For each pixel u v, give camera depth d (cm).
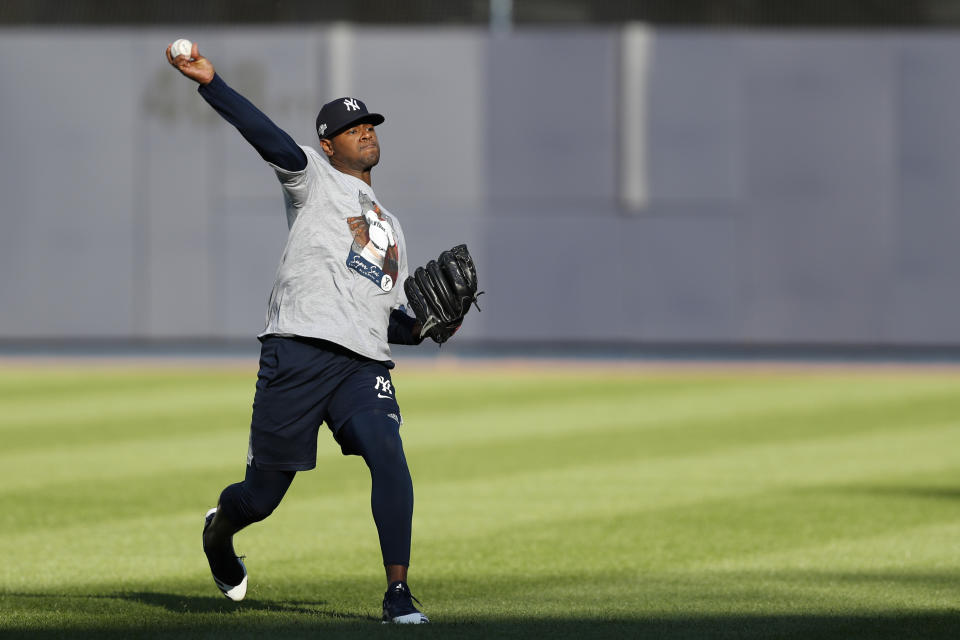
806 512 3506
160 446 4941
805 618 2192
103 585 2548
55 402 6675
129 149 11406
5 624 2108
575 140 11319
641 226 11312
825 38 11219
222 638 1970
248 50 11256
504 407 6531
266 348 2106
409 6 11456
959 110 11144
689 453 4791
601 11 11394
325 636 1961
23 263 11444
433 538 3127
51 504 3634
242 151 11362
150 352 10600
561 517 3434
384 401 2105
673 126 11288
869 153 11212
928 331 11188
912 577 2622
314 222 2089
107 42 11381
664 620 2170
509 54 11350
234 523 2202
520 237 11394
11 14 11419
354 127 2162
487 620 2152
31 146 11400
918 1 11219
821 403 6769
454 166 11394
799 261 11262
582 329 11381
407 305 2298
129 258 11438
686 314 11325
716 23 11300
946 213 11162
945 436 5353
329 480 4119
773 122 11250
